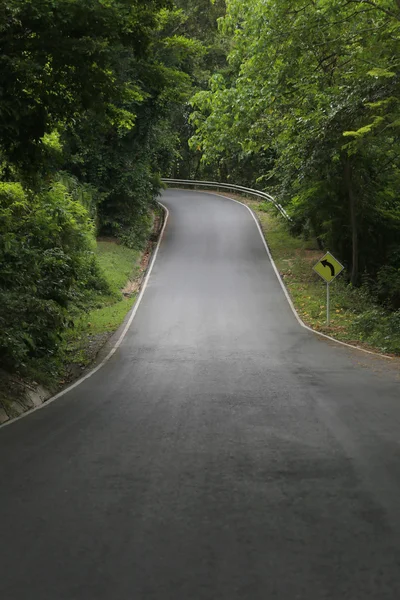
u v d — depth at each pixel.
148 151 38.28
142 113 34.78
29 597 3.62
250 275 30.05
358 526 4.62
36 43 10.59
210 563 4.01
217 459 6.55
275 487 5.57
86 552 4.22
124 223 37.28
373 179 30.11
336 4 20.05
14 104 10.51
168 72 13.34
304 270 30.97
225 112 29.91
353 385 11.54
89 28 10.91
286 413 8.99
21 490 5.63
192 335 19.34
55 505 5.20
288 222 36.69
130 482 5.79
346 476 5.90
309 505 5.09
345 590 3.64
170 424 8.37
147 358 15.62
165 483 5.74
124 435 7.77
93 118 13.47
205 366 14.21
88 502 5.25
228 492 5.44
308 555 4.12
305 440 7.37
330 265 21.33
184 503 5.17
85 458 6.70
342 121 20.62
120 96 12.05
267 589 3.66
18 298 13.16
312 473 6.00
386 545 4.27
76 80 11.30
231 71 38.72
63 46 10.56
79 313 22.36
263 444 7.19
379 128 19.16
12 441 7.67
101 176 36.56
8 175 13.20
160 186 43.16
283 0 20.64
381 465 6.27
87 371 14.08
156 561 4.05
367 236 32.28
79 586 3.74
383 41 18.89
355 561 4.02
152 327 20.77
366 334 19.64
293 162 27.59
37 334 13.43
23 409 10.09
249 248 36.00
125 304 24.78
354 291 27.09
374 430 7.87
